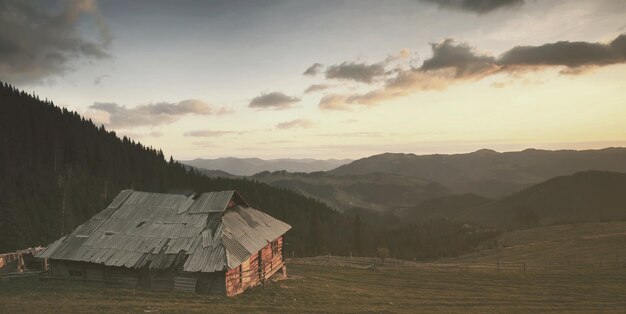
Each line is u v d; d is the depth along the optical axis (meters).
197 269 33.34
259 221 44.66
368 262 75.69
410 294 41.91
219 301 31.98
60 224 107.69
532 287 46.12
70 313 26.09
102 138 187.25
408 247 143.00
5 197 109.81
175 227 38.84
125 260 35.66
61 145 160.00
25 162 139.38
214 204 40.78
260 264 40.88
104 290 34.22
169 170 191.00
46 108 183.25
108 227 40.19
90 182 141.25
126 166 175.50
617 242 77.12
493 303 38.19
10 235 86.38
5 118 154.00
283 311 30.05
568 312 34.59
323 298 36.03
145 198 43.56
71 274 38.47
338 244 146.75
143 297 32.19
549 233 111.31
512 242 111.94
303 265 59.41
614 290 43.84
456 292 43.59
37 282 37.62
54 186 130.00
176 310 27.88
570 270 57.47
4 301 29.66
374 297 38.62
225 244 35.69
